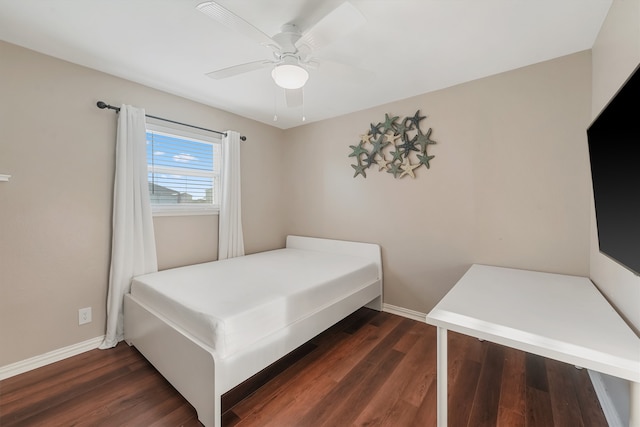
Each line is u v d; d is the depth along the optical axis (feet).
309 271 8.11
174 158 9.16
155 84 8.19
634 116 2.81
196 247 9.62
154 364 6.02
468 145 8.13
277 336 5.53
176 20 5.38
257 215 11.82
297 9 5.00
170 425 4.73
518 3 4.93
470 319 4.15
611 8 4.95
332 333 8.20
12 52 6.11
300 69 5.22
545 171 7.01
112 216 7.57
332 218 11.39
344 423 4.79
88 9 5.06
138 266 7.79
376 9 5.05
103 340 7.42
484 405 5.19
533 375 6.11
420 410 5.08
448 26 5.57
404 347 7.38
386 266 9.91
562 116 6.77
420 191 9.08
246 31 4.56
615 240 3.64
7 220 6.07
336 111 10.58
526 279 6.38
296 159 12.55
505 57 6.79
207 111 9.85
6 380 5.90
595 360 3.08
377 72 7.52
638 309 3.84
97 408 5.10
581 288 5.68
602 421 4.76
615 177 3.50
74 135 6.97
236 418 4.88
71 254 6.95
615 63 4.80
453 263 8.49
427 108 8.84
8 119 6.07
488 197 7.84
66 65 6.84
